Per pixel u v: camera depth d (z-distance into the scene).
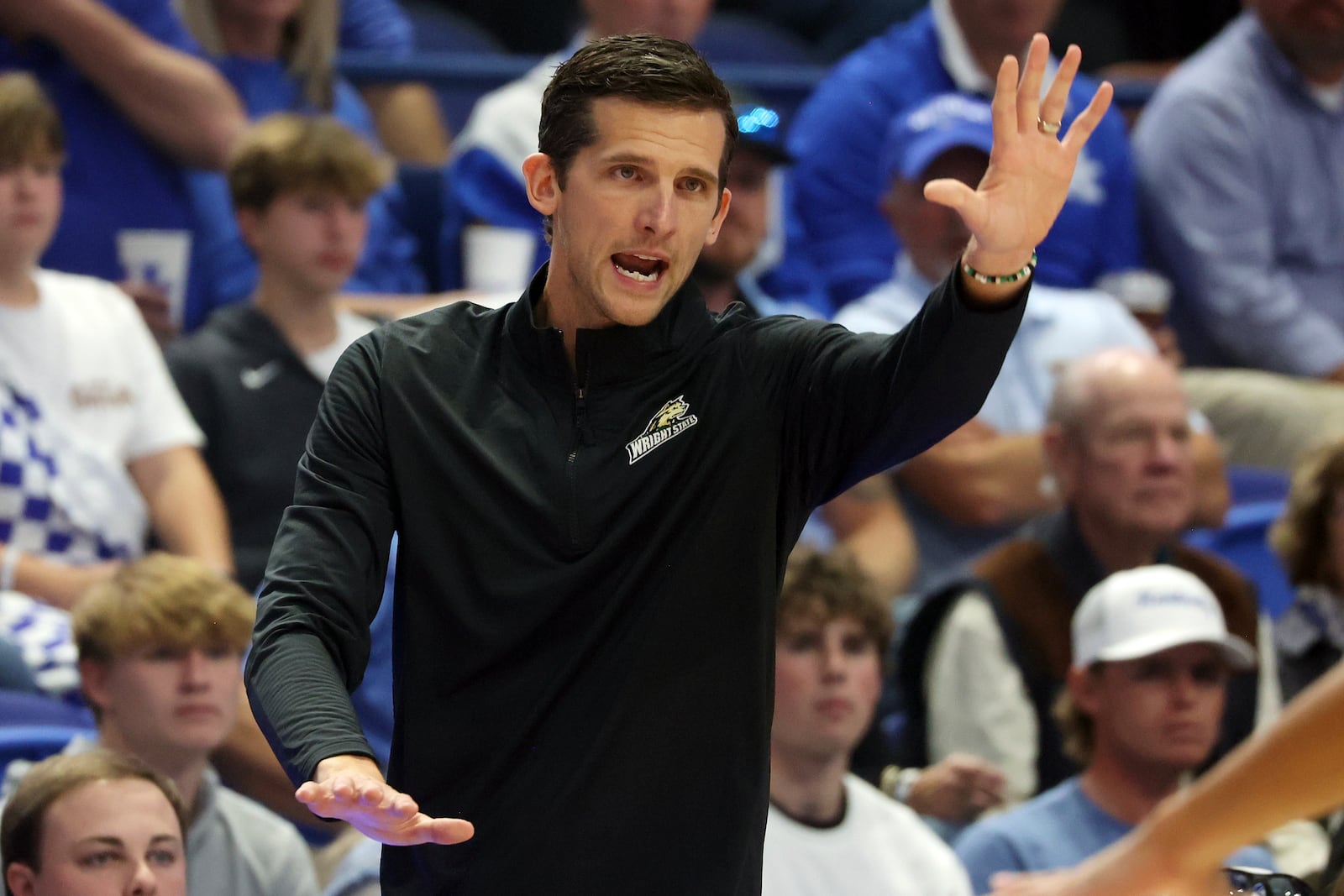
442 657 6.81
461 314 7.18
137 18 18.12
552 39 24.75
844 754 11.78
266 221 15.78
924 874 11.70
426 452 6.84
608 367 6.85
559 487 6.75
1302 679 14.78
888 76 20.08
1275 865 12.09
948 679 14.02
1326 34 21.00
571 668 6.67
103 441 15.08
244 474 15.56
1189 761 12.46
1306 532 14.88
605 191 6.57
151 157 17.81
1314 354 20.78
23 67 17.41
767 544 6.84
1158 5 25.52
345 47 21.58
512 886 6.67
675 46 6.72
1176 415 14.63
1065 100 6.21
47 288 15.28
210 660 11.48
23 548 14.44
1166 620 12.51
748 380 6.86
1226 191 21.06
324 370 15.99
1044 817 12.41
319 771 5.84
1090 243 20.53
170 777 11.39
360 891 10.97
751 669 6.78
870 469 6.81
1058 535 14.63
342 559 6.62
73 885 9.55
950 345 6.28
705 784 6.70
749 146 16.78
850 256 19.84
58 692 13.27
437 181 19.95
